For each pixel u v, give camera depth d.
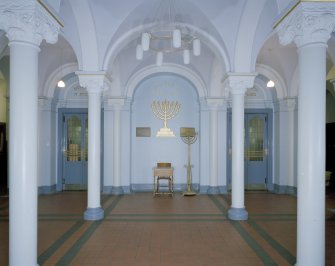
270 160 11.98
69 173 11.89
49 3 4.09
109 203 9.38
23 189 3.95
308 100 3.97
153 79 11.83
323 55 3.94
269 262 4.78
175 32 6.18
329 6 3.79
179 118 11.86
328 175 12.66
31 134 4.00
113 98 10.92
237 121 7.36
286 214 8.00
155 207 8.83
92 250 5.29
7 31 3.89
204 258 4.93
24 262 3.94
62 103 11.80
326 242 5.79
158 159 11.80
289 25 4.10
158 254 5.10
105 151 11.35
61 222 7.15
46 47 9.64
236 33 6.97
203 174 11.37
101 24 6.88
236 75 7.14
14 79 3.94
